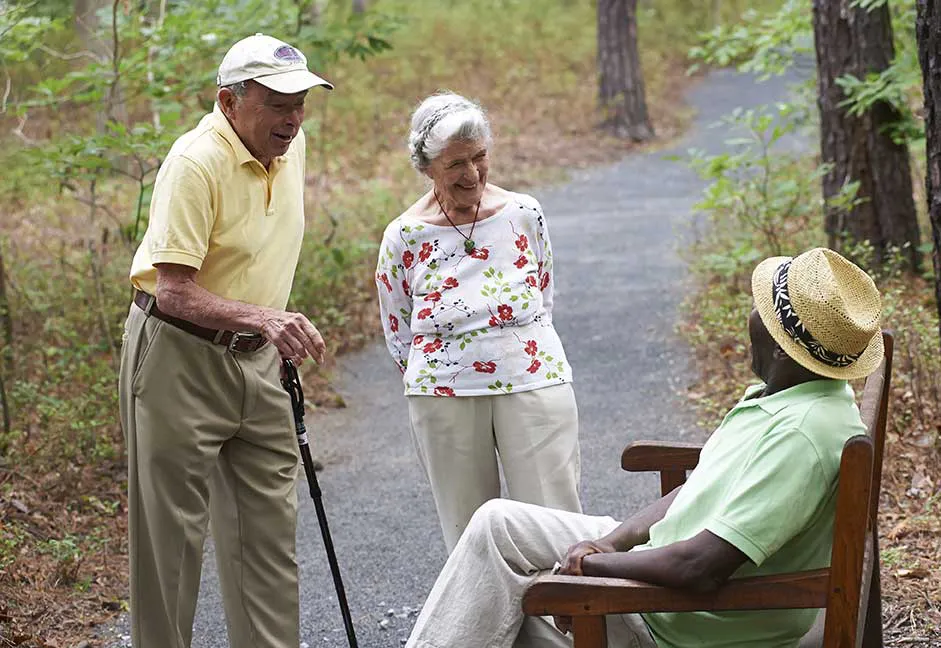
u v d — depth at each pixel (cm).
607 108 1806
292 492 380
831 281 268
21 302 823
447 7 2483
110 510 546
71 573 481
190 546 361
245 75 342
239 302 342
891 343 323
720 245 946
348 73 2034
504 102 2003
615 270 1006
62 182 714
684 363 743
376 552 512
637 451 340
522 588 303
